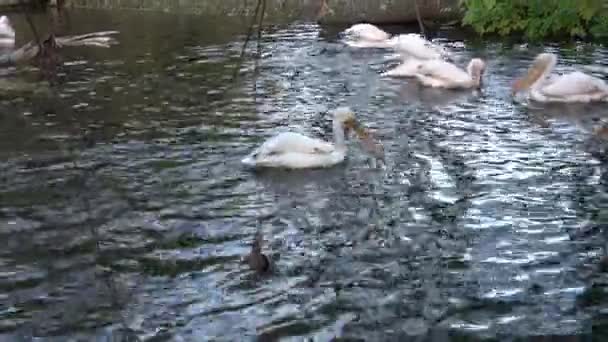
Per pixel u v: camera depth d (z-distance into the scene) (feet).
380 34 58.75
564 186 32.53
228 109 42.75
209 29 64.54
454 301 23.93
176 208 30.35
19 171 33.63
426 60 49.73
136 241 27.68
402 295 24.25
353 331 22.34
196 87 46.98
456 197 31.40
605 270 25.77
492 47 59.16
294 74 50.14
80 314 23.22
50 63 46.01
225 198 31.37
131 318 22.95
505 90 47.44
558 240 27.81
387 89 47.21
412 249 27.17
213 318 23.00
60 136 38.11
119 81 48.24
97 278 25.23
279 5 70.59
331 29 65.05
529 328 22.57
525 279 25.22
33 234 28.12
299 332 22.30
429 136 38.68
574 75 45.47
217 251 26.99
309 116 41.68
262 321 22.85
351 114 36.06
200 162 35.09
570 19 61.98
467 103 44.68
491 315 23.22
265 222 29.27
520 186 32.50
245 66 51.88
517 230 28.55
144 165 34.60
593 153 36.45
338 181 33.19
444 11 68.08
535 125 40.63
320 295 24.21
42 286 24.72
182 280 25.11
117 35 62.13
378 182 33.01
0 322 22.75
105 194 31.50
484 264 26.14
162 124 40.16
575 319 23.06
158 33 62.90
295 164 34.45
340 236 28.17
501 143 37.73
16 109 42.29
